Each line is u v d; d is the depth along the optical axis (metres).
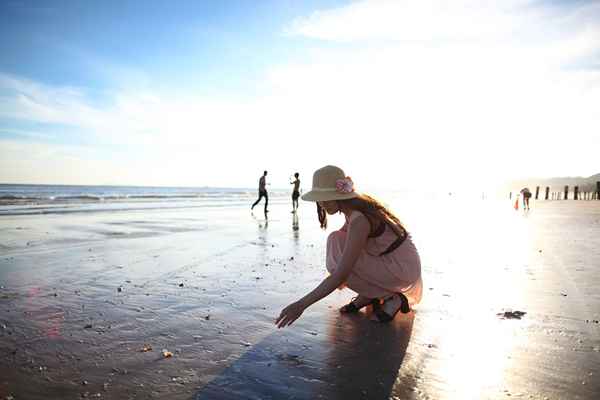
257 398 1.90
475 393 1.95
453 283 4.25
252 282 4.30
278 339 2.66
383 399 1.89
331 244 3.28
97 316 3.15
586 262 5.49
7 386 2.02
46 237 8.06
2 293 3.84
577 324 2.96
